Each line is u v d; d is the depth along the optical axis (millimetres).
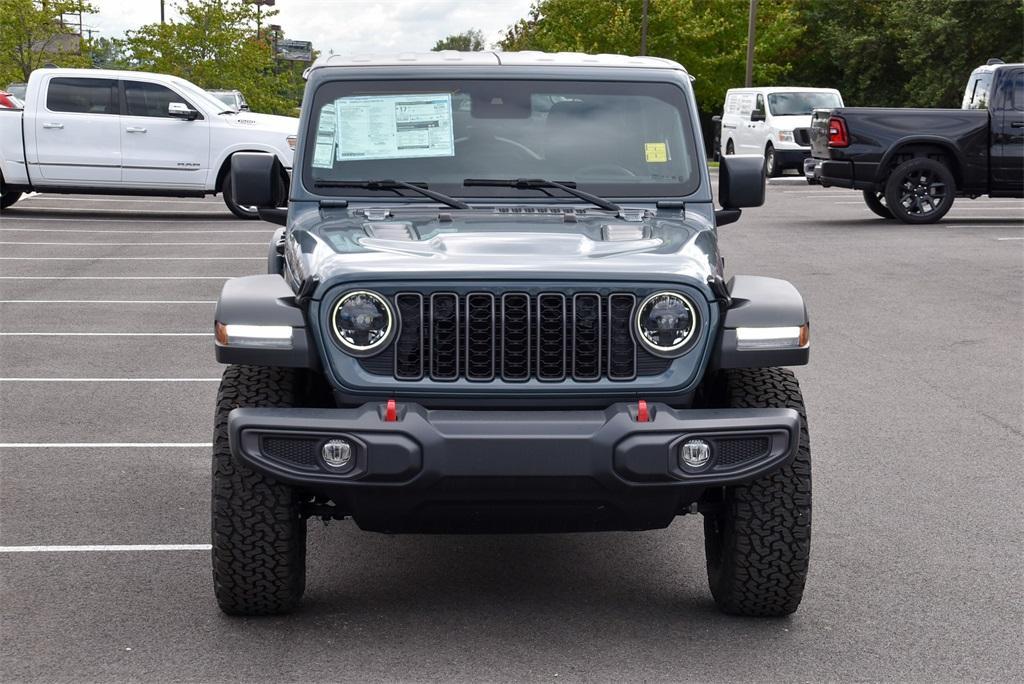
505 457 4551
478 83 6039
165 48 55562
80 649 4852
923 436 8312
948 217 21984
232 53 55938
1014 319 12602
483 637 5004
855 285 14727
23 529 6352
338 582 5668
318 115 5973
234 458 4723
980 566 5875
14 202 23531
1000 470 7516
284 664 4723
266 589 5023
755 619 5223
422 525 4797
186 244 19125
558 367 4781
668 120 6043
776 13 59656
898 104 58219
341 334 4738
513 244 5074
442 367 4758
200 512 6656
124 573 5723
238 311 4836
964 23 47406
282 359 4809
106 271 16250
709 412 4730
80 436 8258
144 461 7668
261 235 20250
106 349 11234
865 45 57500
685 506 5051
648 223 5582
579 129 5996
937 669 4711
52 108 21859
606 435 4570
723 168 5953
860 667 4727
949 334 11875
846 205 24828
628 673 4652
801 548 4973
